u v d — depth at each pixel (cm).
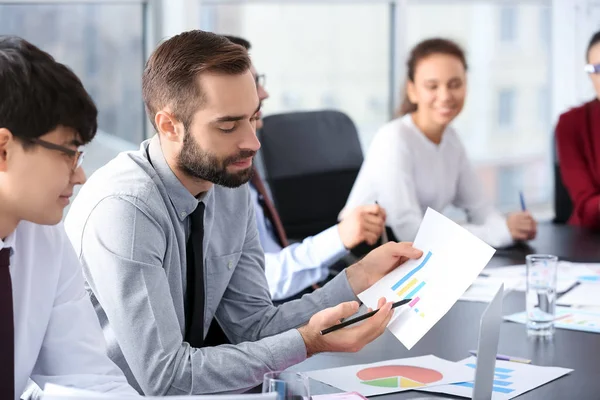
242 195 214
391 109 491
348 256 300
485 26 517
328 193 353
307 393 135
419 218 335
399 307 184
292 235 344
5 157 137
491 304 156
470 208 369
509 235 318
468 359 191
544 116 548
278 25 453
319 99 474
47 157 138
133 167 188
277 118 347
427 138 351
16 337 158
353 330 178
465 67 344
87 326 171
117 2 388
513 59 531
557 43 538
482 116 529
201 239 197
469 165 368
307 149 350
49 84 135
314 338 179
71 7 376
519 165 546
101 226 179
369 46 480
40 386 167
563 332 214
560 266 286
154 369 171
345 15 470
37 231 164
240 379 174
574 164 384
